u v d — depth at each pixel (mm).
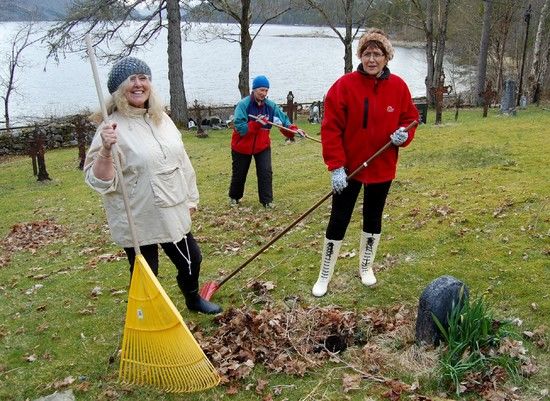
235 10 23047
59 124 18281
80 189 10695
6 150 17609
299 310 3965
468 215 5684
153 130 3396
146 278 3090
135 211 3373
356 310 4008
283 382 3264
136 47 19703
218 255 5688
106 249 6520
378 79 3717
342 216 4062
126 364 3314
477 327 3217
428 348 3338
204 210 7500
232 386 3250
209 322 4016
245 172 7340
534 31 31031
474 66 38656
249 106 6883
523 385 3031
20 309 4789
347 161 3928
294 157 10766
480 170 7773
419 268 4594
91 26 18953
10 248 7191
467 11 32844
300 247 5531
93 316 4430
